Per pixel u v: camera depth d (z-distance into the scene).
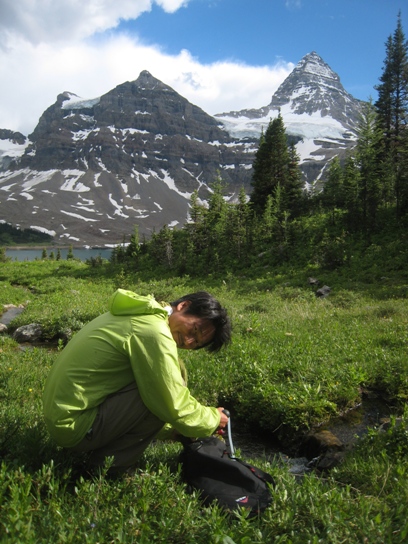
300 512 2.92
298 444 5.24
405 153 37.00
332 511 2.86
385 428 5.16
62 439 3.02
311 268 26.78
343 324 10.77
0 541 2.17
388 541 2.51
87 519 2.52
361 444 4.51
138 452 3.24
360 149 35.94
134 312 3.14
